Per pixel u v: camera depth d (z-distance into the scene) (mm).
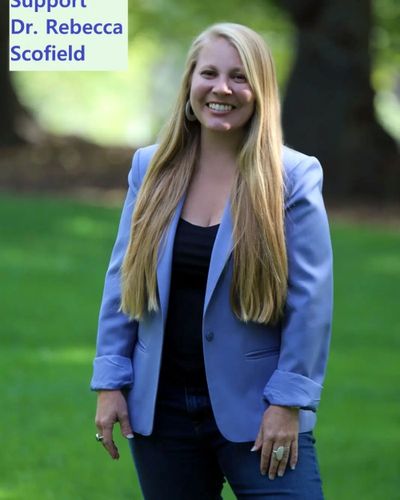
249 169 7664
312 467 7754
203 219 7832
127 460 14055
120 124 108875
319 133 40844
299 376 7590
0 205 36469
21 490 12711
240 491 7770
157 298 7781
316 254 7668
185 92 8016
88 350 20375
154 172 7996
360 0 40500
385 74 57344
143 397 7918
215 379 7703
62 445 14531
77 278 27141
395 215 38531
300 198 7691
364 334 22219
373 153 40906
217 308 7676
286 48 61438
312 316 7598
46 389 17391
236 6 55062
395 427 15695
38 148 48656
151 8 57219
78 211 36031
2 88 49344
